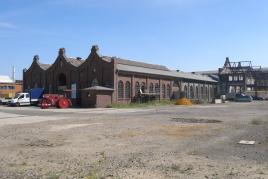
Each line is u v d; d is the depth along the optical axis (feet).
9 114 119.85
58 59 217.15
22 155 41.14
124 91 197.36
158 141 52.75
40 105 182.60
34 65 231.91
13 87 338.95
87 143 50.78
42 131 65.77
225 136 58.44
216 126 75.20
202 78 294.46
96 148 46.26
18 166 35.17
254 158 39.32
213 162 36.91
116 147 47.11
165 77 234.58
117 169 33.42
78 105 198.08
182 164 35.76
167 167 34.35
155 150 44.65
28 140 53.83
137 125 77.36
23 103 197.88
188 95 266.77
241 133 62.59
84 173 31.86
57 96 177.17
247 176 30.89
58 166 35.04
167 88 239.50
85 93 184.34
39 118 100.32
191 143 50.70
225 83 324.19
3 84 332.19
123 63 216.33
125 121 88.28
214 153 42.45
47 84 223.51
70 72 210.59
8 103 199.82
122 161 37.37
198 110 144.97
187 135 59.82
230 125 77.56
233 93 317.01
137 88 208.13
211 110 144.77
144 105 194.08
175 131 65.67
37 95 205.26
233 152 43.19
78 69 205.46
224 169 33.60
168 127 72.90
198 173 31.94
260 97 321.73
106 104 184.34
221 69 326.65
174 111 137.49
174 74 251.80
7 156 40.50
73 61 219.20
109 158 39.17
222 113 123.54
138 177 30.30
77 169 33.60
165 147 47.11
